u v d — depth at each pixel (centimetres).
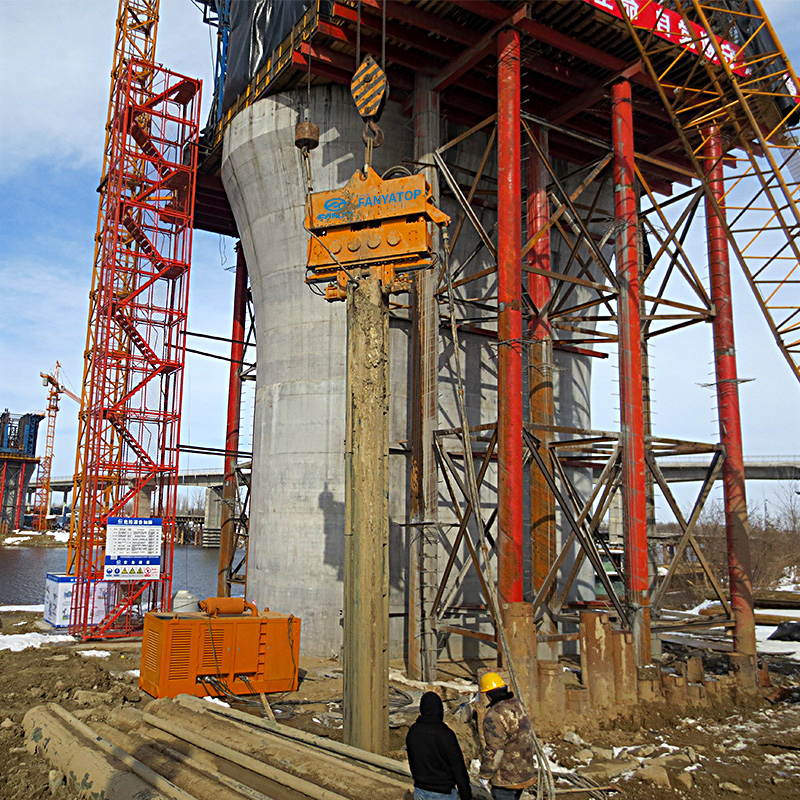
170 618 1501
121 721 1227
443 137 2238
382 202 1207
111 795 878
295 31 1978
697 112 2025
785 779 1083
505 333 1584
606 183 2538
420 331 1856
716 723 1408
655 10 1744
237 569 2727
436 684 1683
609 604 2106
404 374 2142
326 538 2062
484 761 780
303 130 1266
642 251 2248
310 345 2181
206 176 2788
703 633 2511
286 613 2058
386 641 1120
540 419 1964
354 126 2181
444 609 1786
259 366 2355
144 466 2316
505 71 1669
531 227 2105
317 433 2130
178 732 1114
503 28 1681
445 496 2128
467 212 1794
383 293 1200
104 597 2247
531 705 1338
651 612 1727
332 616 2016
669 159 2378
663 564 5434
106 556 2170
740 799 1012
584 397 2559
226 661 1499
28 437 13688
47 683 1493
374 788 863
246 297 2886
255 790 882
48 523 14112
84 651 1942
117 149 2442
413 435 1864
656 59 1803
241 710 1390
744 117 2006
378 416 1153
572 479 2434
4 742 1170
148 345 2375
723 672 1872
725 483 1862
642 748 1214
